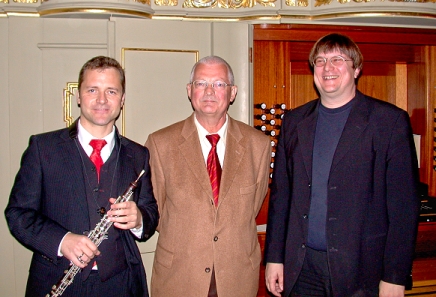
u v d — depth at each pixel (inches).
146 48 92.0
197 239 70.5
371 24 99.9
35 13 91.0
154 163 74.8
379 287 68.0
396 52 110.7
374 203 67.5
